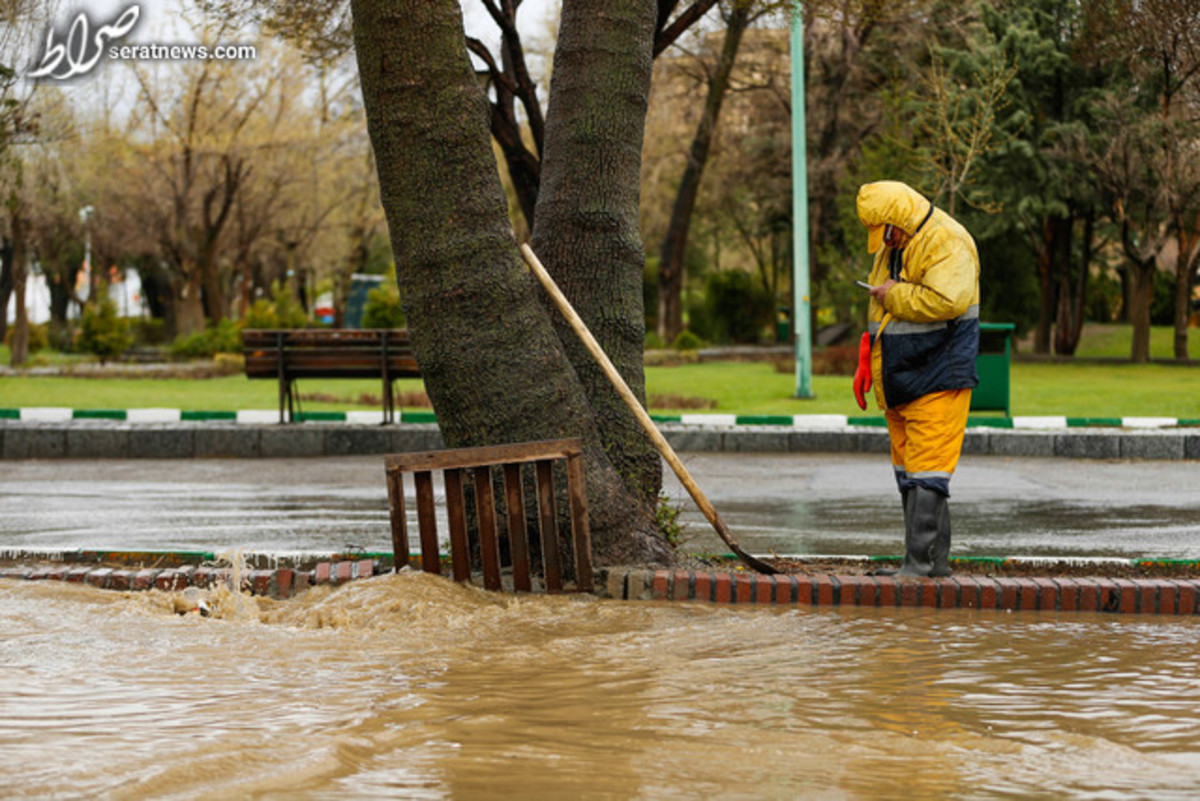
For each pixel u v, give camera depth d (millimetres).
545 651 5062
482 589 6293
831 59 36812
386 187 6434
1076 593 6168
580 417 6586
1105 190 32844
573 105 7023
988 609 6188
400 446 15406
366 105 6422
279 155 42750
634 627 5594
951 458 6449
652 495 7066
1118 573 6961
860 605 6246
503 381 6426
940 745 3695
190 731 3748
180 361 38656
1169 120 28688
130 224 45281
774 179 41938
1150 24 26672
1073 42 30844
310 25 11023
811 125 39094
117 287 67250
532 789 3225
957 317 6348
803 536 8578
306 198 47969
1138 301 33438
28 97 21828
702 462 14406
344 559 7027
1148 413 18844
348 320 51500
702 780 3320
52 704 4086
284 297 41406
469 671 4680
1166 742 3785
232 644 5109
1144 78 29188
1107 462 14594
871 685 4500
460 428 6543
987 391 17984
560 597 6191
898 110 28516
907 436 6520
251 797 3127
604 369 6410
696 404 20422
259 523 9234
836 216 40750
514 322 6449
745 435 15594
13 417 16969
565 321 6984
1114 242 40156
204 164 42156
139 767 3354
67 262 54375
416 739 3701
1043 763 3539
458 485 6340
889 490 11711
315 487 12016
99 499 10883
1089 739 3781
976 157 24906
